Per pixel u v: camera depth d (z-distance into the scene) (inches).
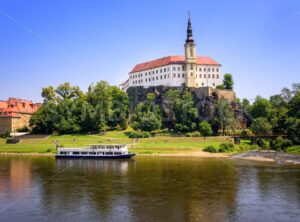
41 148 6628.9
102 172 4163.4
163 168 4424.2
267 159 5241.1
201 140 7012.8
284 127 6845.5
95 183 3474.4
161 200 2795.3
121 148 5521.7
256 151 6063.0
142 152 6077.8
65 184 3440.0
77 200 2819.9
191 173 4008.4
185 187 3248.0
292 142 6195.9
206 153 5940.0
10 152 6441.9
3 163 5039.4
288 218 2359.7
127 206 2637.8
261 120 6884.8
